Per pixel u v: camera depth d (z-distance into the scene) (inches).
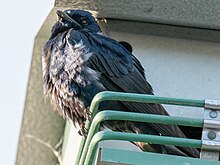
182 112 375.6
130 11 386.3
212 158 285.9
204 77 385.7
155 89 382.9
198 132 369.4
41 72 438.0
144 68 386.9
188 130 371.2
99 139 279.6
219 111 288.2
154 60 388.5
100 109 359.6
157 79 385.1
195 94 382.3
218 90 383.2
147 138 281.6
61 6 391.5
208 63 388.5
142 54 389.4
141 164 282.2
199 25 387.2
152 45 391.2
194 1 385.7
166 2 385.7
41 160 450.3
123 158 283.9
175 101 289.9
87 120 351.6
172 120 286.4
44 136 448.1
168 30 391.9
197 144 284.2
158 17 385.1
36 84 441.7
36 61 437.1
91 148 281.0
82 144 338.3
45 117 446.9
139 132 363.3
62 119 446.3
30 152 450.6
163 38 392.8
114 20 394.9
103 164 283.1
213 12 384.8
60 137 447.5
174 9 385.1
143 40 392.2
